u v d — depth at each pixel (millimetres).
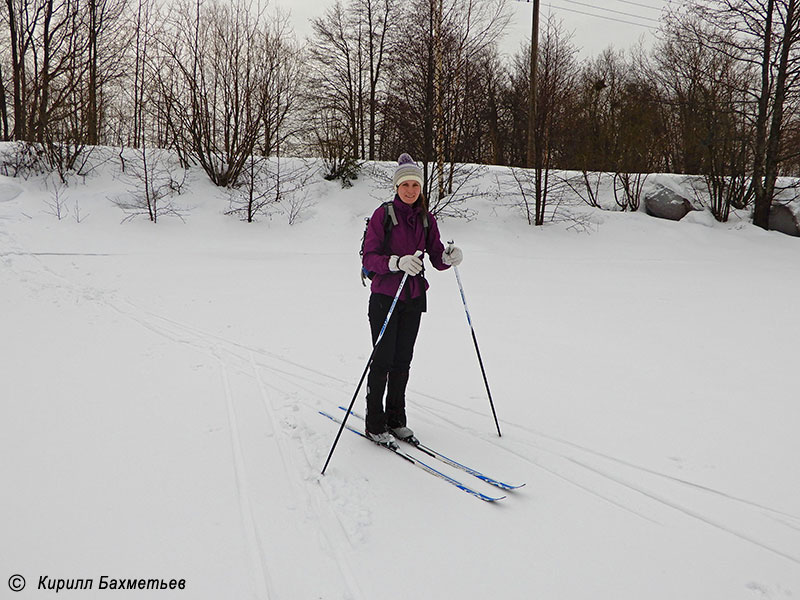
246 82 12719
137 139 14430
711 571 2035
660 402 3725
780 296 7715
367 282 8234
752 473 2758
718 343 5254
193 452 2865
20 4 15047
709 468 2809
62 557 2010
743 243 12523
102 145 13742
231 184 13070
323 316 6090
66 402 3455
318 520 2301
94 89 13000
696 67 16297
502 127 23766
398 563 2049
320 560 2049
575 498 2535
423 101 13047
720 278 9266
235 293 7195
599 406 3652
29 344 4645
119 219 10750
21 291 6586
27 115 14359
